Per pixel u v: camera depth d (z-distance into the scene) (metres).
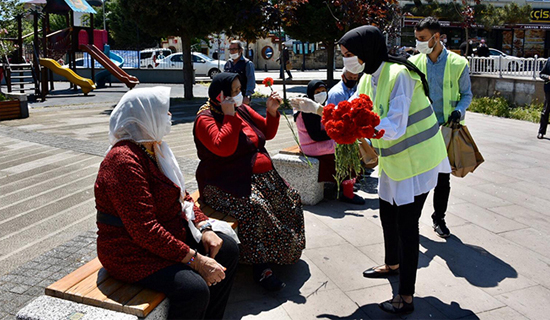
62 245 4.11
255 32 13.80
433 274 3.65
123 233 2.38
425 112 3.01
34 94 16.14
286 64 22.30
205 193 3.52
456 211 5.03
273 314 3.09
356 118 2.64
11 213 4.95
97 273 2.52
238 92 3.33
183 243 2.41
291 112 12.43
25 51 21.23
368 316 3.06
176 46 34.44
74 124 10.49
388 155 3.02
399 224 3.05
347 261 3.85
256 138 3.64
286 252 3.40
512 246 4.16
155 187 2.47
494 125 10.55
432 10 24.75
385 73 2.92
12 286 3.36
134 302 2.22
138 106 2.40
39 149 7.89
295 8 12.39
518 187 5.88
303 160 5.11
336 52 35.50
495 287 3.44
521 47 33.31
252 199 3.36
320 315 3.08
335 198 5.31
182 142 8.61
